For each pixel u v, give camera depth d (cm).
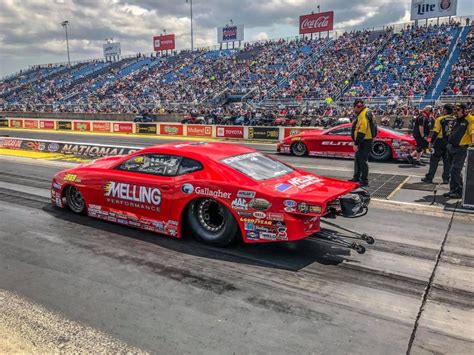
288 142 1359
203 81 4241
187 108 3562
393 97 2748
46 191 815
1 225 583
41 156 1389
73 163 1210
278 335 314
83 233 544
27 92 5647
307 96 3219
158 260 454
